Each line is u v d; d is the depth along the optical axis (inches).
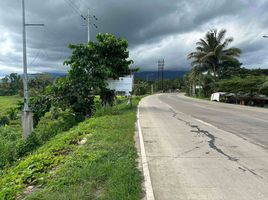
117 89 952.9
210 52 2027.6
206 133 465.7
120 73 967.0
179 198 197.5
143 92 3422.7
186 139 411.2
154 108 1045.2
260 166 274.1
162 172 253.8
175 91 5191.9
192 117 721.6
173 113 837.2
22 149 486.0
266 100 1425.9
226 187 218.5
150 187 215.9
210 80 2241.6
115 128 494.0
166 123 595.2
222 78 2139.5
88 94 821.9
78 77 818.2
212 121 634.2
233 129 511.5
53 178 228.5
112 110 776.3
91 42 893.8
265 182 229.8
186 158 302.2
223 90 1716.3
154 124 577.6
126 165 258.1
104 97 963.3
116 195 192.4
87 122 606.5
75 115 802.2
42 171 254.4
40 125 763.4
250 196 201.5
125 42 941.8
